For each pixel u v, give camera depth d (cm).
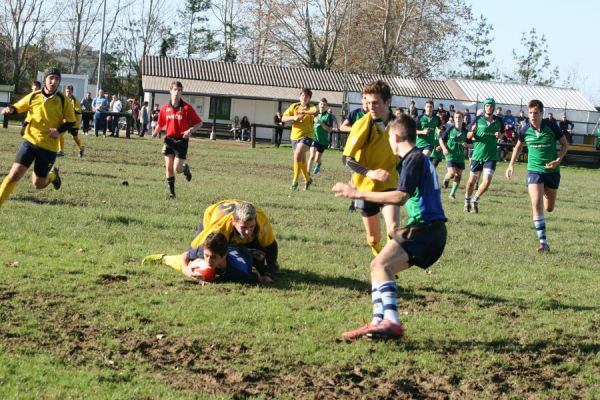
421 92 5344
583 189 2894
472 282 978
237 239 893
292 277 926
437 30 6825
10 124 4212
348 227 1348
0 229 1052
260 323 727
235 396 562
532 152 1295
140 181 1784
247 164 2730
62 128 1138
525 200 2173
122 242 1045
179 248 1030
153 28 8125
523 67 8288
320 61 6538
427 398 592
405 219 1477
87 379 570
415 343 706
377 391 595
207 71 5409
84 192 1474
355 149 869
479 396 600
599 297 948
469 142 1998
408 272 1008
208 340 672
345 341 695
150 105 5200
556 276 1070
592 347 732
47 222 1127
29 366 586
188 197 1536
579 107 5312
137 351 638
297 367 629
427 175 691
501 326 780
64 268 872
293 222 1344
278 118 4197
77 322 695
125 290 806
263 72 5512
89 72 8362
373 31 6944
